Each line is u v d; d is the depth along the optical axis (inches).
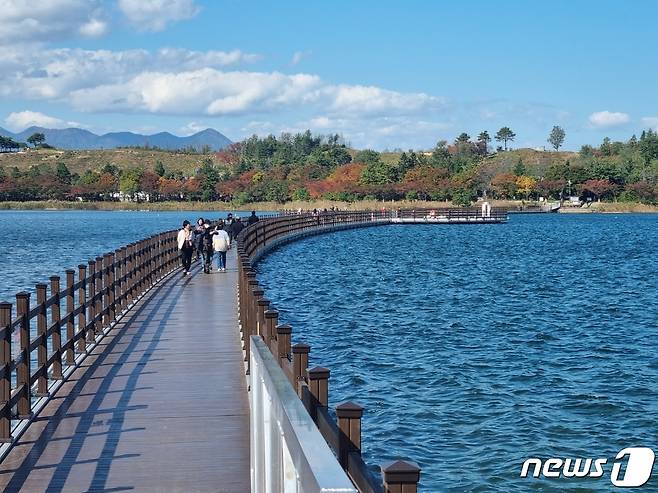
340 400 612.7
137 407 428.1
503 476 468.4
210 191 6422.2
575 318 1023.6
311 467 138.5
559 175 6112.2
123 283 765.3
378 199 5654.5
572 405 602.5
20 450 359.9
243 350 560.1
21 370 397.7
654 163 6407.5
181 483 319.3
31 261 1935.3
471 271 1651.1
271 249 2015.3
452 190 5546.3
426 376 684.7
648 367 730.8
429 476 467.8
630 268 1790.1
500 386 654.5
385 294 1237.7
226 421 402.6
